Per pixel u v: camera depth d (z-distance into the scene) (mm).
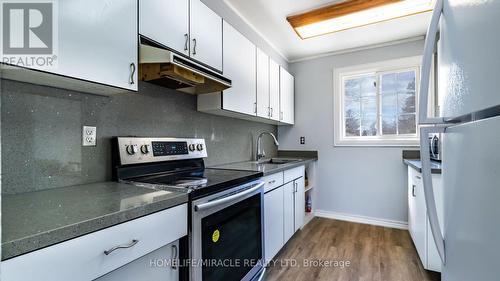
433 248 1842
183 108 1939
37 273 633
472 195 520
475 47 495
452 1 625
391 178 3008
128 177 1423
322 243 2512
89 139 1318
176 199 1047
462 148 571
